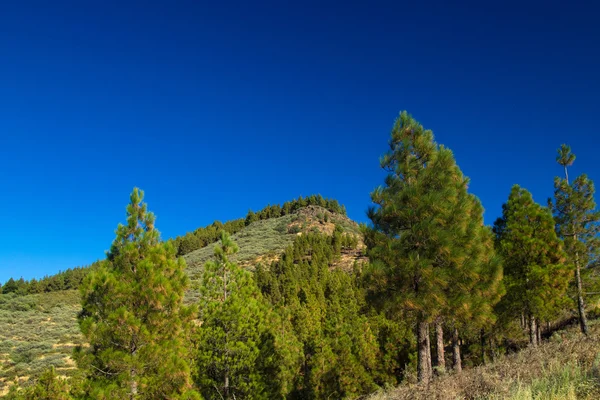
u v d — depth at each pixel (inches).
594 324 1029.8
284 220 5669.3
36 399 711.1
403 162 549.0
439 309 490.9
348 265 3479.3
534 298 740.0
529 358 392.2
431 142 555.5
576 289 952.9
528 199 808.9
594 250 971.3
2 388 1371.8
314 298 2011.6
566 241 965.8
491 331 843.4
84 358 438.9
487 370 371.6
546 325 1328.7
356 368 1114.1
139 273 458.3
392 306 505.4
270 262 3705.7
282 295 2433.6
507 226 810.8
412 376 563.2
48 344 1940.2
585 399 262.4
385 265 505.4
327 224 5285.4
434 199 495.2
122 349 445.1
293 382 1156.5
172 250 506.3
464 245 498.6
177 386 449.1
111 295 445.7
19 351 1824.6
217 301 701.9
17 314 2637.8
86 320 436.5
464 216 502.6
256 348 686.5
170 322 459.2
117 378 430.9
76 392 436.5
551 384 291.7
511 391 282.8
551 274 753.0
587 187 988.6
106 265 483.2
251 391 681.6
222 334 672.4
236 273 737.0
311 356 1211.2
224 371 689.6
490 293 515.5
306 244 4001.0
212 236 5659.5
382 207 542.0
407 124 561.0
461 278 485.1
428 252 491.2
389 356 1238.9
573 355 352.8
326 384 1103.0
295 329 1504.7
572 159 1026.7
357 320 1283.2
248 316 694.5
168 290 458.6
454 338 810.8
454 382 346.3
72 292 3353.8
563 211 1021.2
